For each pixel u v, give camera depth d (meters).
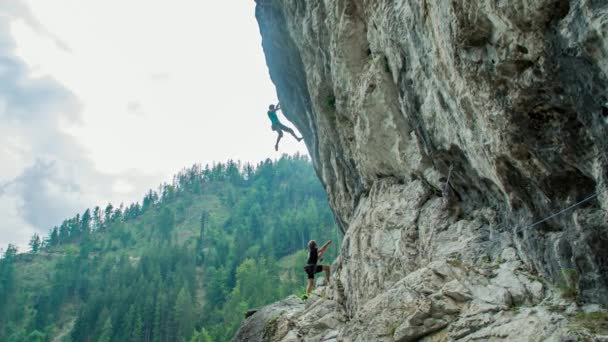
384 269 9.87
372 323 6.71
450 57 6.13
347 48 11.22
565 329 4.49
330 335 10.93
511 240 6.64
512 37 4.81
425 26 6.87
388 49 8.95
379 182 11.85
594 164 4.42
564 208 5.13
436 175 8.80
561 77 4.43
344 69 11.62
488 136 5.86
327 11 11.87
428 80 7.46
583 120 4.32
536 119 5.04
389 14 8.59
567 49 4.15
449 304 6.05
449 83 6.51
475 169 7.06
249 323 14.42
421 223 9.04
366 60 11.14
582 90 4.21
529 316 5.06
